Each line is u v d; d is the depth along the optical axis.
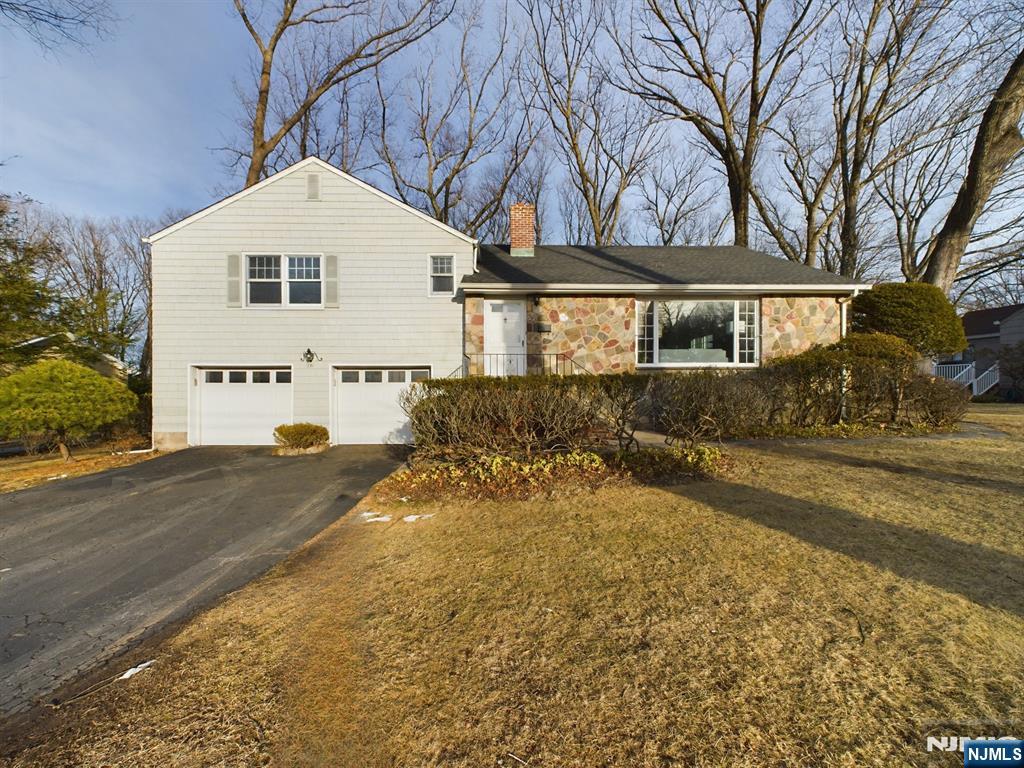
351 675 2.41
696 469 6.19
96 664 2.72
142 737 2.07
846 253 15.92
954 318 11.98
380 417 11.21
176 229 10.84
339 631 2.86
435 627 2.82
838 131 16.73
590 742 1.88
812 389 9.12
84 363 14.48
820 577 3.19
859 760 1.73
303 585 3.64
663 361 11.14
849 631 2.55
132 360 26.64
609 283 10.57
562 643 2.57
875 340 9.66
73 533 5.23
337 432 11.16
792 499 4.93
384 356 11.05
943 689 2.09
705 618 2.74
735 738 1.86
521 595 3.16
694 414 7.00
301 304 11.01
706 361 11.16
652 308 11.20
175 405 10.86
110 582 3.92
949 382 9.17
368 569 3.82
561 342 10.98
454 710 2.10
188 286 10.88
